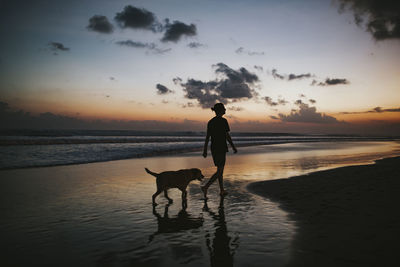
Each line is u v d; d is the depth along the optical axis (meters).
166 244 3.01
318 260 2.49
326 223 3.51
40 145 20.03
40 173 8.46
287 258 2.56
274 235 3.20
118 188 6.29
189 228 3.54
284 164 10.72
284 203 4.66
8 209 4.47
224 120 5.58
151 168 9.68
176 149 19.73
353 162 11.19
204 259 2.61
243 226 3.56
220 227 3.55
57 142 23.56
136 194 5.68
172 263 2.52
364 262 2.41
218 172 5.48
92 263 2.54
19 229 3.53
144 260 2.60
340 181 6.21
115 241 3.11
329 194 5.06
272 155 15.31
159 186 4.89
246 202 4.88
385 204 4.26
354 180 6.23
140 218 4.01
